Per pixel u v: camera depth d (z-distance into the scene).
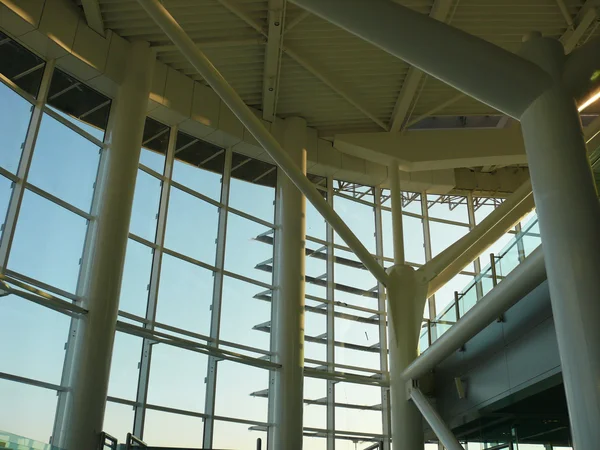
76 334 11.52
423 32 5.37
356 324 17.81
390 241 19.62
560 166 4.93
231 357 14.40
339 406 16.55
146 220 14.31
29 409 10.52
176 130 15.70
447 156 17.73
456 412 12.53
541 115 5.19
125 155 12.96
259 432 14.62
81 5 13.37
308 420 15.95
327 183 18.95
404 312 14.15
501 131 18.14
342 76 15.90
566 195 4.82
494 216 13.30
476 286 11.34
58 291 11.59
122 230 12.33
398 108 17.00
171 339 13.34
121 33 14.11
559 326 4.60
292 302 15.69
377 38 5.57
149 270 13.95
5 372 10.20
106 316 11.59
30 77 12.45
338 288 17.98
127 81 13.77
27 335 10.71
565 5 13.55
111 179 12.69
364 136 17.91
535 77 5.25
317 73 15.44
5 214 11.02
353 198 19.47
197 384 13.92
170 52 14.84
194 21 13.83
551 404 11.82
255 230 16.64
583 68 5.20
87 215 12.64
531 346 9.35
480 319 9.45
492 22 14.04
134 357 12.95
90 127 13.44
